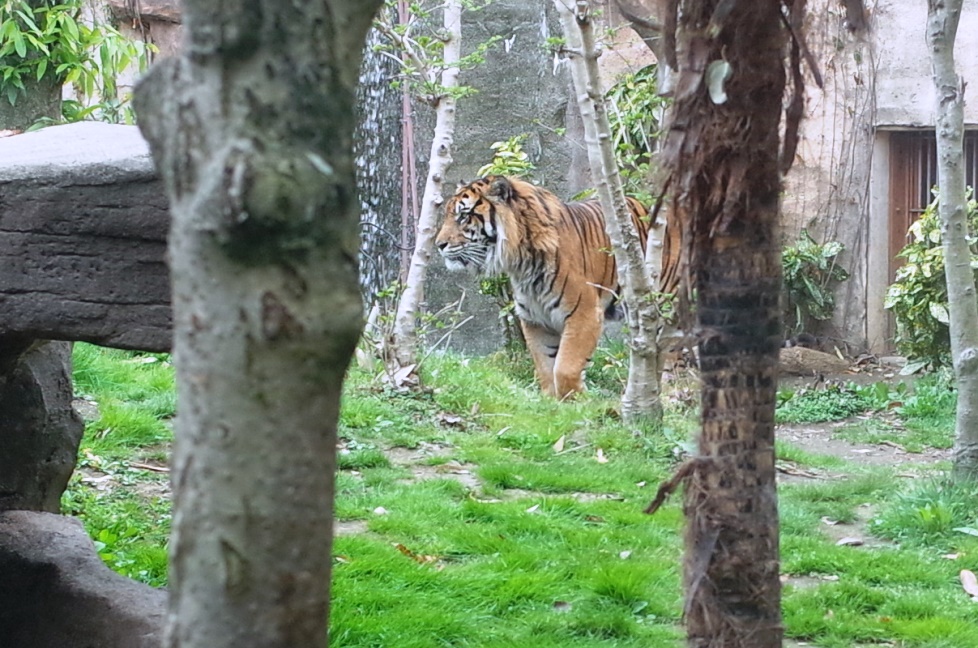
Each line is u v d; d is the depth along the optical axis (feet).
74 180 15.42
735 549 14.08
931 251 59.21
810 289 69.51
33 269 15.58
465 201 54.85
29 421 23.26
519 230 53.88
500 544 29.04
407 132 67.92
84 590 19.88
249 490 7.39
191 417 7.45
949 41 34.22
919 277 59.72
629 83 63.36
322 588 7.73
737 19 13.17
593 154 43.06
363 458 37.37
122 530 27.99
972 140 69.92
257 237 7.20
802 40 13.32
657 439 42.19
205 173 7.20
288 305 7.33
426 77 46.91
